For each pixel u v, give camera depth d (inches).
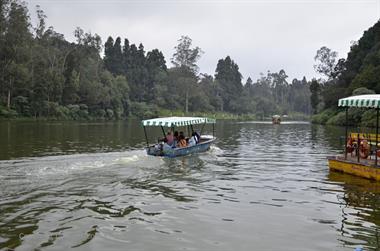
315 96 3075.8
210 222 304.8
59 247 249.1
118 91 3090.6
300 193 407.5
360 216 323.0
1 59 2135.8
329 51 3147.1
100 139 1084.5
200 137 885.8
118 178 479.2
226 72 5017.2
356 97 500.4
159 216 319.9
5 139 1007.0
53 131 1359.5
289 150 842.8
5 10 2110.0
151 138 1147.3
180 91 3769.7
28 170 519.8
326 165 612.7
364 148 549.3
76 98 2620.6
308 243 261.0
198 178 490.0
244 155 743.1
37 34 2554.1
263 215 324.8
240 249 249.8
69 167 548.4
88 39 2815.0
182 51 3816.4
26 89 2229.3
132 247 251.3
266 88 6230.3
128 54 3909.9
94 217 315.0
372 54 2335.1
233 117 4175.7
